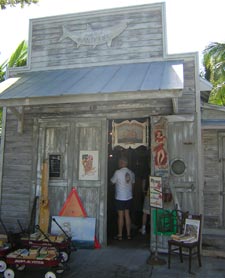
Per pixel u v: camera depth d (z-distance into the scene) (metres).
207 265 5.43
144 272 5.12
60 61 7.49
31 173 7.12
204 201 7.78
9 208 7.21
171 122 6.28
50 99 5.61
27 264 4.90
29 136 7.29
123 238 7.29
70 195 6.83
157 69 6.33
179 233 5.70
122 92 5.19
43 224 6.85
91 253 6.13
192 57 6.69
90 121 6.93
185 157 6.16
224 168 7.76
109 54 7.21
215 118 7.17
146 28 7.09
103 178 6.73
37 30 7.74
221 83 15.00
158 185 5.62
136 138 6.84
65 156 7.00
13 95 5.78
